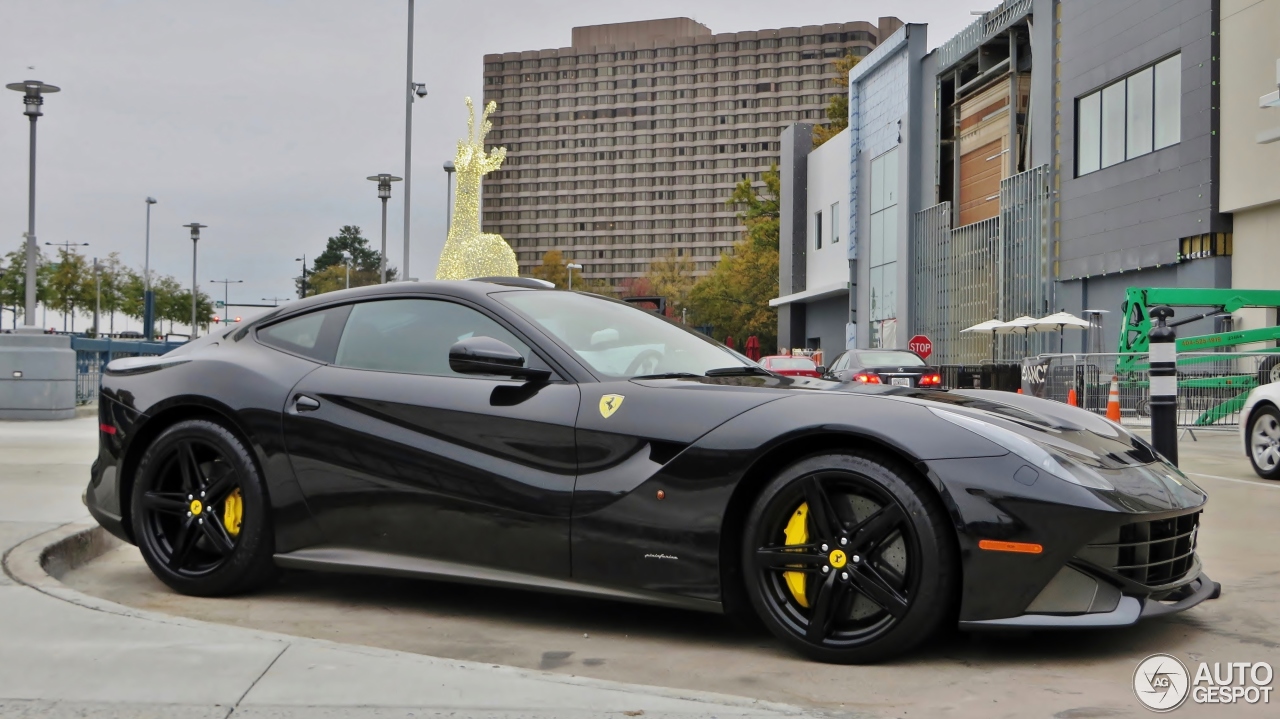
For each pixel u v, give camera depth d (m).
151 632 3.29
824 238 43.41
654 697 2.75
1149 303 16.83
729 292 73.44
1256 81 17.81
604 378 3.74
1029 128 25.77
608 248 186.00
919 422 3.24
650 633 3.72
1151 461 3.59
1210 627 3.76
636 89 185.62
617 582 3.53
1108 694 3.00
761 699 2.99
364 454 3.95
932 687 3.07
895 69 35.12
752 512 3.39
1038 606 3.14
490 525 3.71
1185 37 19.39
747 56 180.25
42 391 13.75
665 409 3.54
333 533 4.04
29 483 7.09
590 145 187.50
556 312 4.10
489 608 4.10
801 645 3.33
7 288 64.94
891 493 3.18
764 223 72.38
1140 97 21.00
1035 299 25.11
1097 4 22.33
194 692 2.77
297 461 4.07
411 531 3.88
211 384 4.26
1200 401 14.46
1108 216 22.03
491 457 3.73
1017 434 3.28
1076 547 3.10
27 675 2.90
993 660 3.33
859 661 3.27
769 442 3.33
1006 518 3.09
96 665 2.98
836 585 3.29
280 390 4.16
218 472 4.28
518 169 189.88
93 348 16.88
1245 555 5.17
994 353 27.23
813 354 32.97
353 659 3.04
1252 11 17.88
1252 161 17.92
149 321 32.28
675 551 3.43
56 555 4.75
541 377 3.79
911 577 3.17
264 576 4.20
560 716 2.62
